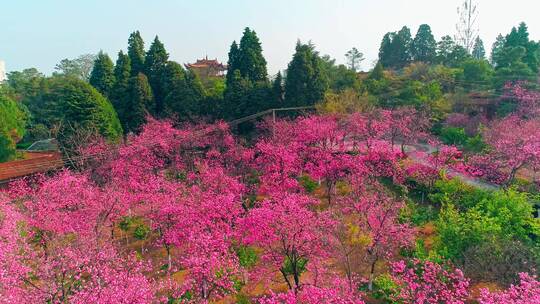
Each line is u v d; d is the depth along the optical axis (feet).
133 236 96.58
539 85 160.35
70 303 54.19
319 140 127.03
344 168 112.06
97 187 101.55
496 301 52.80
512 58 181.57
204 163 127.03
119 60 203.10
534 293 51.60
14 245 70.74
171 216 83.51
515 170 100.12
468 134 147.64
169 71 192.85
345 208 93.56
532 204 88.02
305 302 56.70
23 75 317.63
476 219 78.69
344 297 57.82
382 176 120.06
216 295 67.15
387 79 205.57
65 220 82.07
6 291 54.85
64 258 62.44
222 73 309.42
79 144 129.70
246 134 167.32
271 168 110.83
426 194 107.76
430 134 151.94
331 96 162.09
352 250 76.48
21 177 120.88
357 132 128.16
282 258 70.03
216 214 81.51
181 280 77.20
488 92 171.94
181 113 175.73
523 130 114.73
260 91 171.01
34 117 216.74
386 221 79.36
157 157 137.39
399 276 69.00
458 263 70.33
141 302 54.90
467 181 107.34
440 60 245.24
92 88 154.30
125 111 180.14
